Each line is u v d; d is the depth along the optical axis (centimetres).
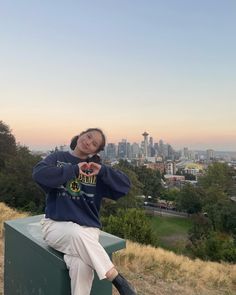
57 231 272
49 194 292
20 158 3869
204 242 2597
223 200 5725
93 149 295
